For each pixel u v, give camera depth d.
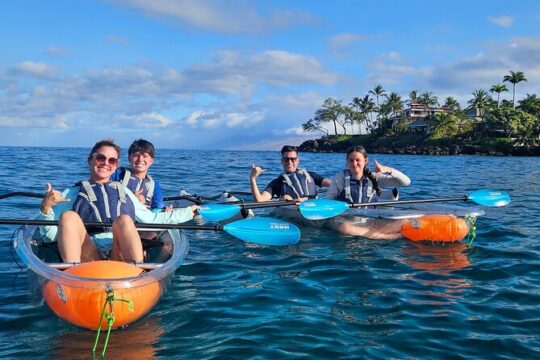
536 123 64.81
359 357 3.00
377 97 97.38
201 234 6.76
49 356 2.98
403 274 4.79
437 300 4.03
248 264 5.16
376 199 7.37
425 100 92.25
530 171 23.66
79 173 16.56
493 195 7.29
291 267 5.05
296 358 2.98
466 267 5.03
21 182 13.30
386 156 63.97
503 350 3.12
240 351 3.06
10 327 3.40
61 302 3.30
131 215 4.80
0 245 5.75
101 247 4.62
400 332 3.38
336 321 3.57
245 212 6.32
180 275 4.72
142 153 6.43
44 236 4.58
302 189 7.65
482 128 72.81
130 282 3.30
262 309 3.80
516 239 6.36
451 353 3.07
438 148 71.56
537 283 4.48
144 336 3.29
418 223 6.14
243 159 34.16
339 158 49.28
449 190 13.08
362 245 6.05
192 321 3.55
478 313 3.74
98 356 2.99
